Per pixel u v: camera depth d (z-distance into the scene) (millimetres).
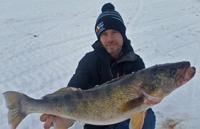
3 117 1228
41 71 1856
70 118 771
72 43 2623
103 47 962
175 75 673
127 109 700
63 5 5680
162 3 5570
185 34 2725
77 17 4180
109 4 974
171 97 1250
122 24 924
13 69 1896
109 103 719
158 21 3609
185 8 4680
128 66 946
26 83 1644
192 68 661
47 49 2414
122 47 984
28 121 1163
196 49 2125
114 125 939
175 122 1019
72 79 927
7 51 2328
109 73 949
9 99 794
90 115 747
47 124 775
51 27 3406
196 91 1286
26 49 2398
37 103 771
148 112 941
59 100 760
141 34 2883
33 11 4762
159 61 1890
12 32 3090
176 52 2092
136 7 5141
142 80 689
